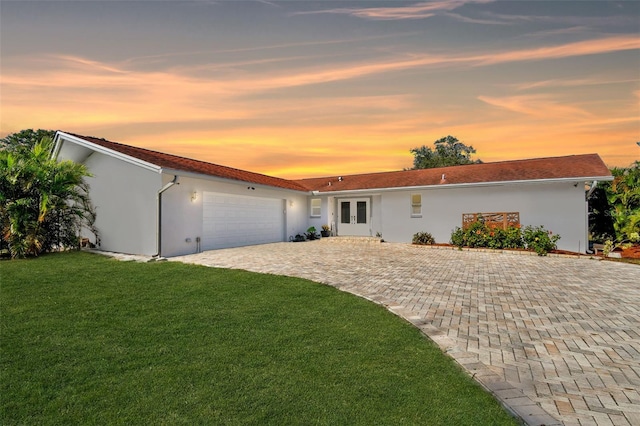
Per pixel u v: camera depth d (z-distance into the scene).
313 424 2.78
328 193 20.09
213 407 2.97
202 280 7.95
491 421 2.87
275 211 18.44
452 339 4.74
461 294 7.19
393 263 11.08
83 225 13.77
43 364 3.74
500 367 3.95
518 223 15.37
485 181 15.67
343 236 20.62
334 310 5.85
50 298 6.27
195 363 3.82
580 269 10.27
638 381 3.65
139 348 4.21
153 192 11.71
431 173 19.83
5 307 5.70
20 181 11.13
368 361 3.96
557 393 3.39
